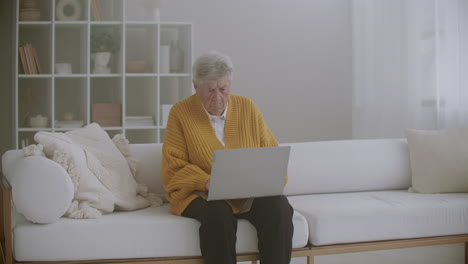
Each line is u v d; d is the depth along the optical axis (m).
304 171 2.95
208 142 2.53
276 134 5.76
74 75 4.79
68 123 4.81
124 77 4.82
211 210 2.24
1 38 5.07
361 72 5.28
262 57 5.70
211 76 2.47
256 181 2.26
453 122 4.14
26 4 4.81
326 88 5.83
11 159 2.63
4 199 2.20
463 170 2.95
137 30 5.35
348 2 5.82
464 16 4.05
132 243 2.27
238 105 2.64
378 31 4.95
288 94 5.77
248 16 5.66
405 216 2.58
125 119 4.85
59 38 5.17
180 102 2.65
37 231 2.21
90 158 2.49
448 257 3.30
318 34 5.80
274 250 2.26
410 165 3.11
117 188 2.53
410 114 4.55
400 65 4.65
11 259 2.21
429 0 4.31
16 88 4.68
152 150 2.83
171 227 2.30
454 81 4.12
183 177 2.42
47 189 2.22
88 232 2.24
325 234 2.46
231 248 2.23
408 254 3.38
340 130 5.86
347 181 3.01
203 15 5.56
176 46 5.02
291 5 5.75
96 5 4.85
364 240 2.53
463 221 2.67
